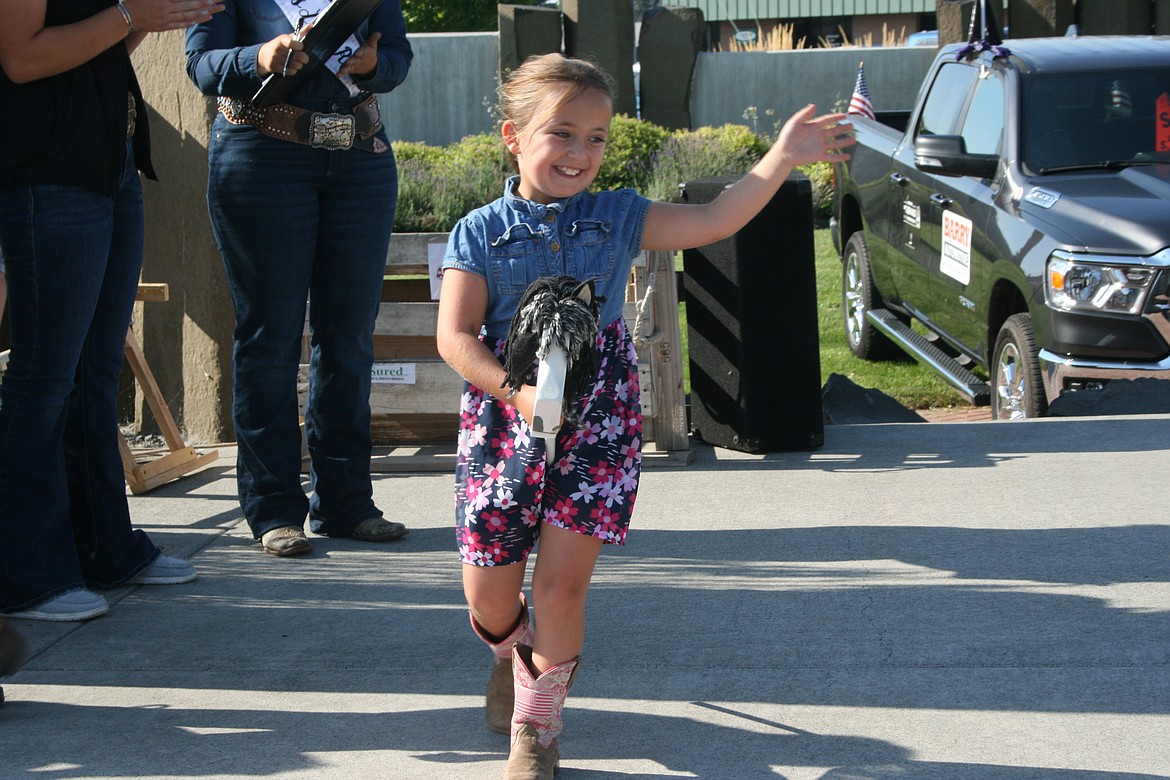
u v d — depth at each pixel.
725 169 16.41
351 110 4.88
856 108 11.90
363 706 3.77
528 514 3.17
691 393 6.62
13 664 3.71
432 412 6.77
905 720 3.55
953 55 9.09
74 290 4.18
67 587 4.46
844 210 10.56
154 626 4.43
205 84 4.71
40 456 4.33
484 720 3.65
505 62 19.45
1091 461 5.99
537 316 2.87
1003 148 7.71
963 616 4.25
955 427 6.75
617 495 3.15
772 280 6.29
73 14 4.07
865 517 5.37
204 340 6.95
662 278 6.22
